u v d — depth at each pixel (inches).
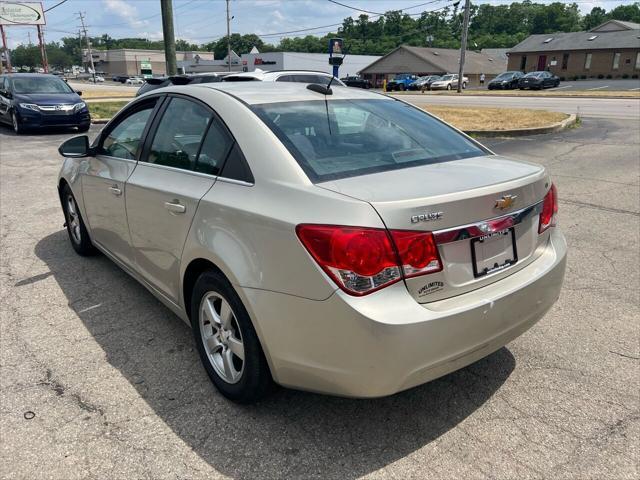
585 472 93.2
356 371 87.1
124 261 154.7
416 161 111.4
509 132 486.9
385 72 2748.5
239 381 106.7
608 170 329.1
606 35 2426.2
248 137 106.7
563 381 119.5
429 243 88.1
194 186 114.0
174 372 124.3
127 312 154.0
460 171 105.3
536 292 104.5
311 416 108.7
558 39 2578.7
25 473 93.3
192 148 120.4
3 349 133.6
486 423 106.1
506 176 104.2
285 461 96.3
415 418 107.9
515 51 2659.9
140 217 134.0
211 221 106.0
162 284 131.8
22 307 157.0
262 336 96.0
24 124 539.5
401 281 86.9
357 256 83.7
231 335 108.2
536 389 116.7
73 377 121.9
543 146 422.3
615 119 609.0
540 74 1592.0
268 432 104.0
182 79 428.8
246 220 97.7
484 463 95.5
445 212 89.4
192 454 98.1
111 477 92.6
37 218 248.7
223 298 106.3
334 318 86.0
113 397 114.7
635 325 143.4
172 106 133.7
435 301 91.1
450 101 1032.2
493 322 96.0
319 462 96.1
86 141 166.1
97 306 157.8
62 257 198.1
